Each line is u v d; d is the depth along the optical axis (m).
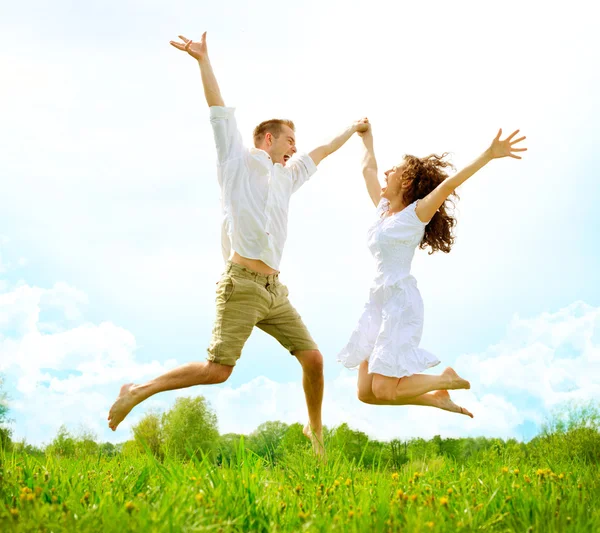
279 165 4.37
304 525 2.19
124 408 3.87
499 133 3.76
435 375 3.88
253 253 4.13
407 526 2.10
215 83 4.21
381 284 4.00
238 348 4.07
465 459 3.79
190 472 2.91
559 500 2.52
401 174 4.18
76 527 2.01
